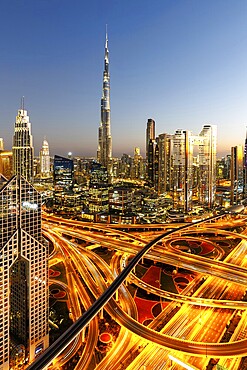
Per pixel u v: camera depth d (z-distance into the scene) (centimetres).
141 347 14600
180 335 15788
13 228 12706
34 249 13500
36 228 13750
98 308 15375
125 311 18238
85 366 13400
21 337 14212
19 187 12900
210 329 16288
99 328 16225
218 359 13675
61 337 12738
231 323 16788
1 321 12462
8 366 12825
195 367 12462
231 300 19650
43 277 14112
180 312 17975
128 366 13175
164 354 13900
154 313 18300
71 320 17362
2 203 12256
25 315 13838
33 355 13938
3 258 12319
